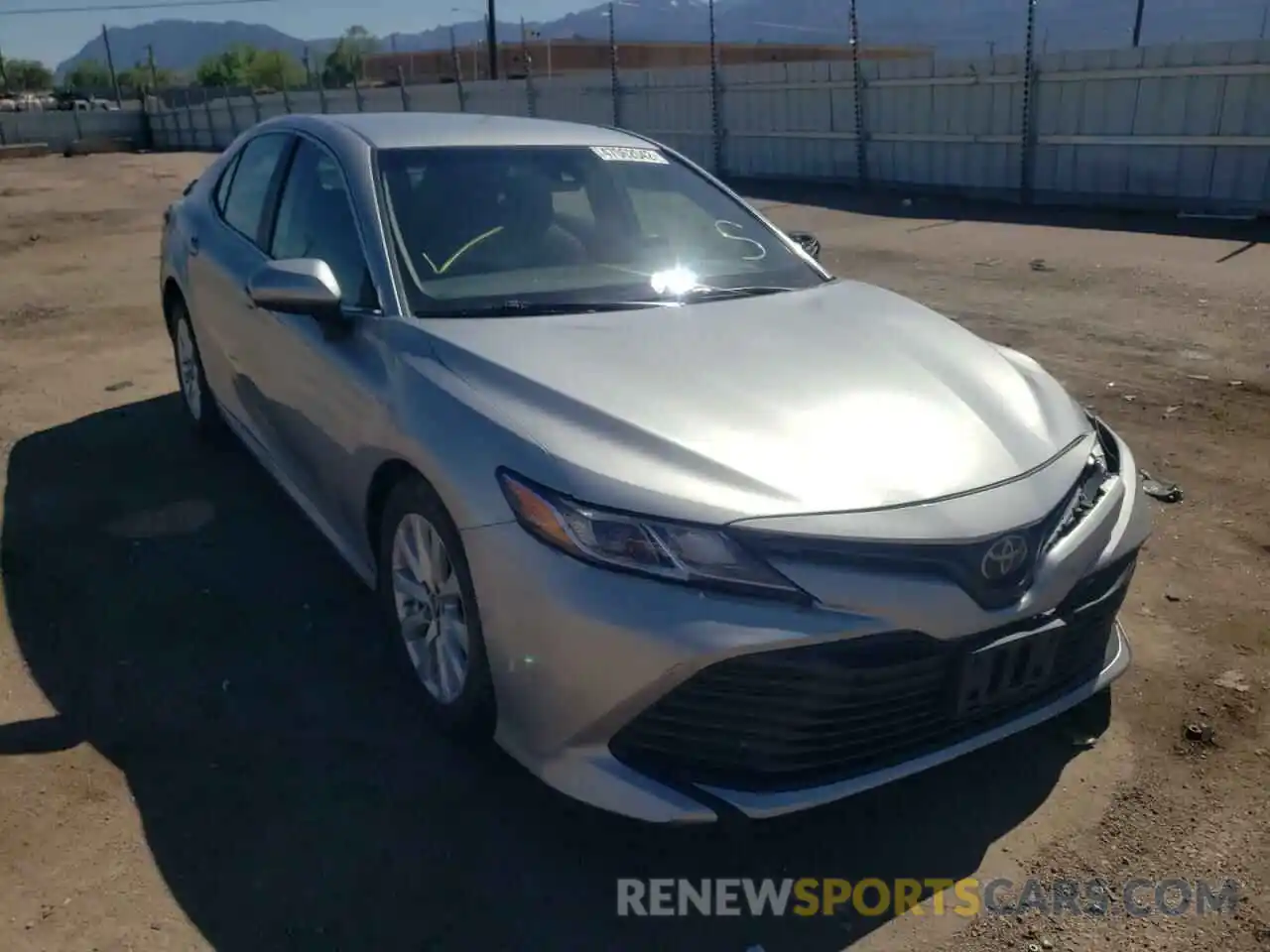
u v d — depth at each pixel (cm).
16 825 267
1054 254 1057
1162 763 296
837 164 1814
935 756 254
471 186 364
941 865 262
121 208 1695
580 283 343
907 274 970
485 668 267
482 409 269
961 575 242
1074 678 284
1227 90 1273
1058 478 272
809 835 273
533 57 5050
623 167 401
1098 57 1390
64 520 445
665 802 239
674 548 234
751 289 362
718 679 233
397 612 311
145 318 841
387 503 306
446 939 237
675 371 283
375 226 340
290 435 381
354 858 260
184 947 233
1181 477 485
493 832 270
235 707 318
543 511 244
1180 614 370
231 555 413
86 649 348
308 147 404
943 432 271
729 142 2020
